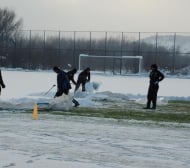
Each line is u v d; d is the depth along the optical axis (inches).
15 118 957.8
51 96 1504.7
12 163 542.3
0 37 4244.6
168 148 661.3
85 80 1643.7
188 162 575.5
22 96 1513.3
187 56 3831.2
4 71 3703.3
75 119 961.5
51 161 558.9
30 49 4111.7
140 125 894.4
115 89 2210.9
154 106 1278.3
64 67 4074.8
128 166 544.4
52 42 4092.0
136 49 3986.2
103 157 589.3
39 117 983.6
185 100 1659.7
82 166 536.7
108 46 4055.1
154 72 1267.2
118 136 750.5
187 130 845.8
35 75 3144.7
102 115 1063.0
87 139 716.7
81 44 4082.2
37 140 697.6
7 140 690.8
